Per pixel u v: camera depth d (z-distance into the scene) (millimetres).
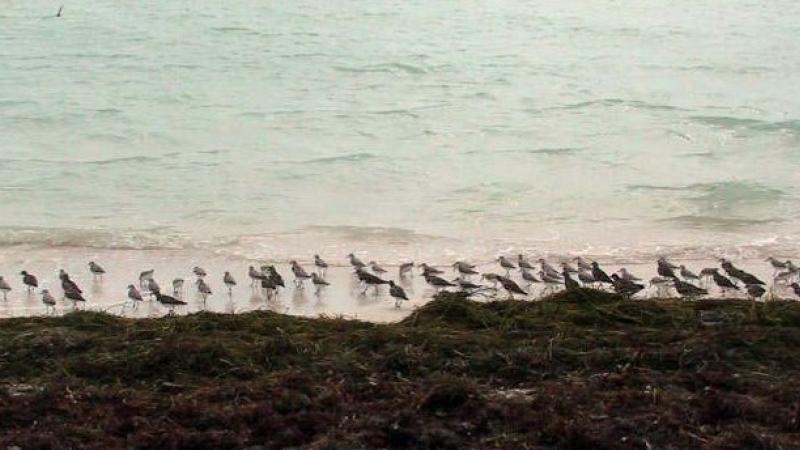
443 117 43156
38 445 14797
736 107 44781
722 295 24172
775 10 72188
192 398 16375
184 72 51219
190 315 20422
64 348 18547
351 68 52469
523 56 56188
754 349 18078
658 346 18469
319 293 24562
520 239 28766
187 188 33469
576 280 24688
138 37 59625
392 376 17297
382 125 41875
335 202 32250
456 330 19344
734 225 29906
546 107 44875
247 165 36062
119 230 29219
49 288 24734
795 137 39844
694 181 34250
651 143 39281
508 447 14812
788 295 23969
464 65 53531
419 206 31828
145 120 42125
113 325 20062
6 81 48688
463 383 16391
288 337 18719
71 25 62906
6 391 16609
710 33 63625
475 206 31797
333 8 70500
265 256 27250
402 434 15094
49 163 36156
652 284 24094
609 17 69375
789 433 15133
